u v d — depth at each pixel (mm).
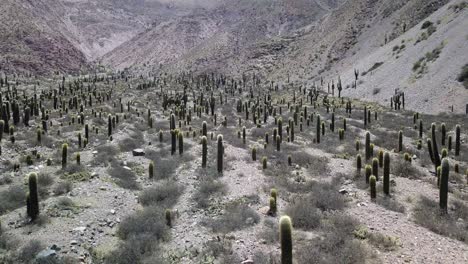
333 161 22078
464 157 24047
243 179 18375
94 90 76875
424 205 14648
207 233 12266
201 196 15703
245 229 12438
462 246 11195
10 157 21641
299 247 10797
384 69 76750
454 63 55406
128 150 25641
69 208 13758
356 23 149625
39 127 29750
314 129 36375
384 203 14617
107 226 12898
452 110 47688
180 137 24062
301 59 164375
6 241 11023
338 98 74500
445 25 69812
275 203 13875
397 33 113375
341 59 134000
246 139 31016
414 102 55562
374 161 17578
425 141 30422
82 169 19297
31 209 12891
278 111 56719
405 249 10789
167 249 11211
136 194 16391
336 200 14516
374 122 42000
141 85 107688
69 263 10102
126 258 10445
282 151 25234
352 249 10352
